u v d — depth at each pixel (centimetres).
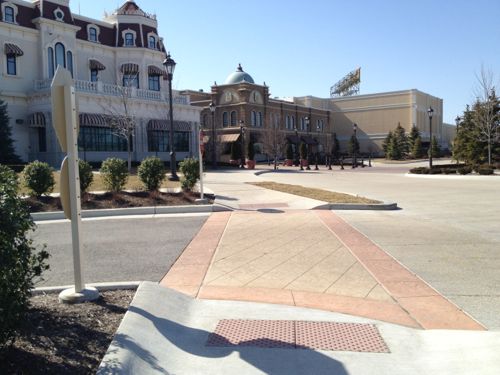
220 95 6756
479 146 3966
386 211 1387
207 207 1413
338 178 3055
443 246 879
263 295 591
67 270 727
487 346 424
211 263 764
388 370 391
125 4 4497
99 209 1375
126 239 986
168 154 4353
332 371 389
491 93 3812
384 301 567
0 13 3550
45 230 1138
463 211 1379
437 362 404
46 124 3550
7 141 3334
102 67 4175
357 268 722
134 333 431
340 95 10125
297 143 7456
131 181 2088
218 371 389
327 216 1273
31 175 1448
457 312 527
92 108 3662
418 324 493
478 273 688
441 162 6362
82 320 463
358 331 470
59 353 388
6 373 347
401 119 8462
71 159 528
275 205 1506
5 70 3562
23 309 377
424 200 1678
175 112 4419
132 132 3500
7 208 358
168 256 820
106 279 676
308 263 756
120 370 366
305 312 525
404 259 777
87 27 4166
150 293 541
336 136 9056
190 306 542
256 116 6831
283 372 387
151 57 4481
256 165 5659
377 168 5031
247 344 439
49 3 3781
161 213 1384
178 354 419
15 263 361
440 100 9894
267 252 841
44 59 3741
